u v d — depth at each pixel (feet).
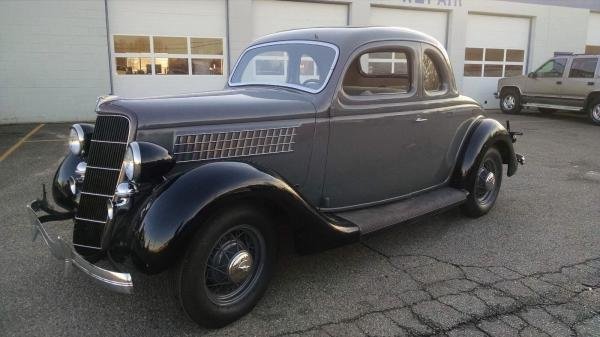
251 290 9.73
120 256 8.84
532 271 12.08
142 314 9.80
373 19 48.55
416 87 13.42
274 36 13.82
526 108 53.67
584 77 42.47
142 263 8.33
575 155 27.81
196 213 8.33
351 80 12.53
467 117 15.53
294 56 12.50
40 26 36.88
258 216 9.43
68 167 11.56
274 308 10.14
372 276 11.68
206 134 9.88
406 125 13.20
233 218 8.99
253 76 13.43
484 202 16.29
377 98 12.41
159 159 8.83
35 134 32.19
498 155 16.46
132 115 9.21
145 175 8.73
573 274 11.92
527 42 57.82
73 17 37.45
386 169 13.06
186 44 41.16
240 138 10.28
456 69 53.42
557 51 59.21
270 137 10.66
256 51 13.70
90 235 9.66
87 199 9.68
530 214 16.67
